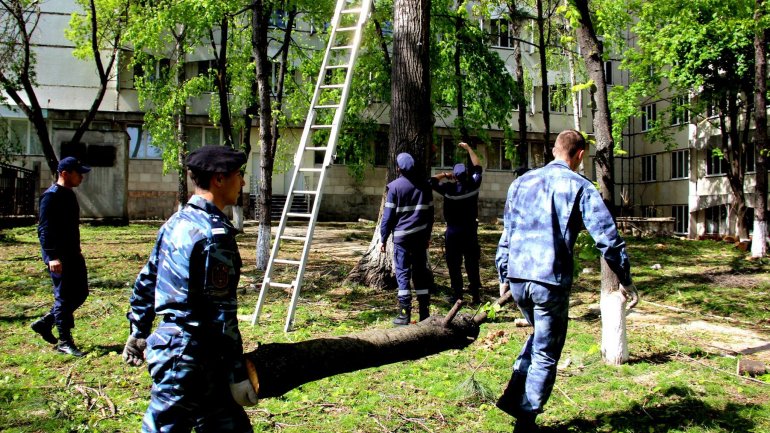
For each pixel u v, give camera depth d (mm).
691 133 27562
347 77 7840
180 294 2666
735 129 21484
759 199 16562
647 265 14430
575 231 4020
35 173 24781
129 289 9422
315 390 5016
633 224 24828
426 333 3707
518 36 20562
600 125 5996
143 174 29125
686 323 7980
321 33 19500
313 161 30500
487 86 17906
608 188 5957
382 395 4906
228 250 2707
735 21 15445
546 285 3938
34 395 4711
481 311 4207
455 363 5824
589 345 6465
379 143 30500
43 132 14055
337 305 8484
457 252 8602
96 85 29016
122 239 17625
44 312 7762
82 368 5465
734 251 18094
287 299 8883
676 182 30484
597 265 13547
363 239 19438
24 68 14023
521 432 4035
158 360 2658
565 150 4246
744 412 4535
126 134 23516
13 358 5734
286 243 17641
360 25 8133
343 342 3283
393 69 9648
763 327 7719
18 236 17938
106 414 4387
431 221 7367
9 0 15047
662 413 4551
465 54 18125
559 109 32656
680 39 19781
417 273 7297
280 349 3014
